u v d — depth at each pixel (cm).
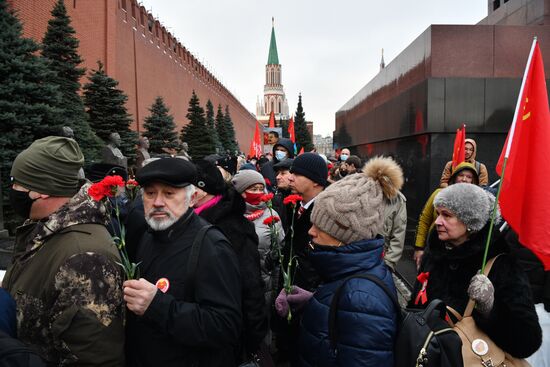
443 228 229
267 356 278
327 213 184
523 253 312
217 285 193
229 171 505
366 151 1670
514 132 258
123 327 184
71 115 1316
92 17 1964
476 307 208
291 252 290
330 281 183
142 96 2669
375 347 161
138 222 268
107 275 177
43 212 195
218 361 201
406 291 596
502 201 260
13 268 195
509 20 1413
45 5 1574
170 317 177
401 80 1190
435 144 943
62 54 1392
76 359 169
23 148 985
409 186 1092
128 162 1579
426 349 162
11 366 129
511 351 210
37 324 176
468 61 953
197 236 199
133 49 2522
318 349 174
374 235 187
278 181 477
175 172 195
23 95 1001
